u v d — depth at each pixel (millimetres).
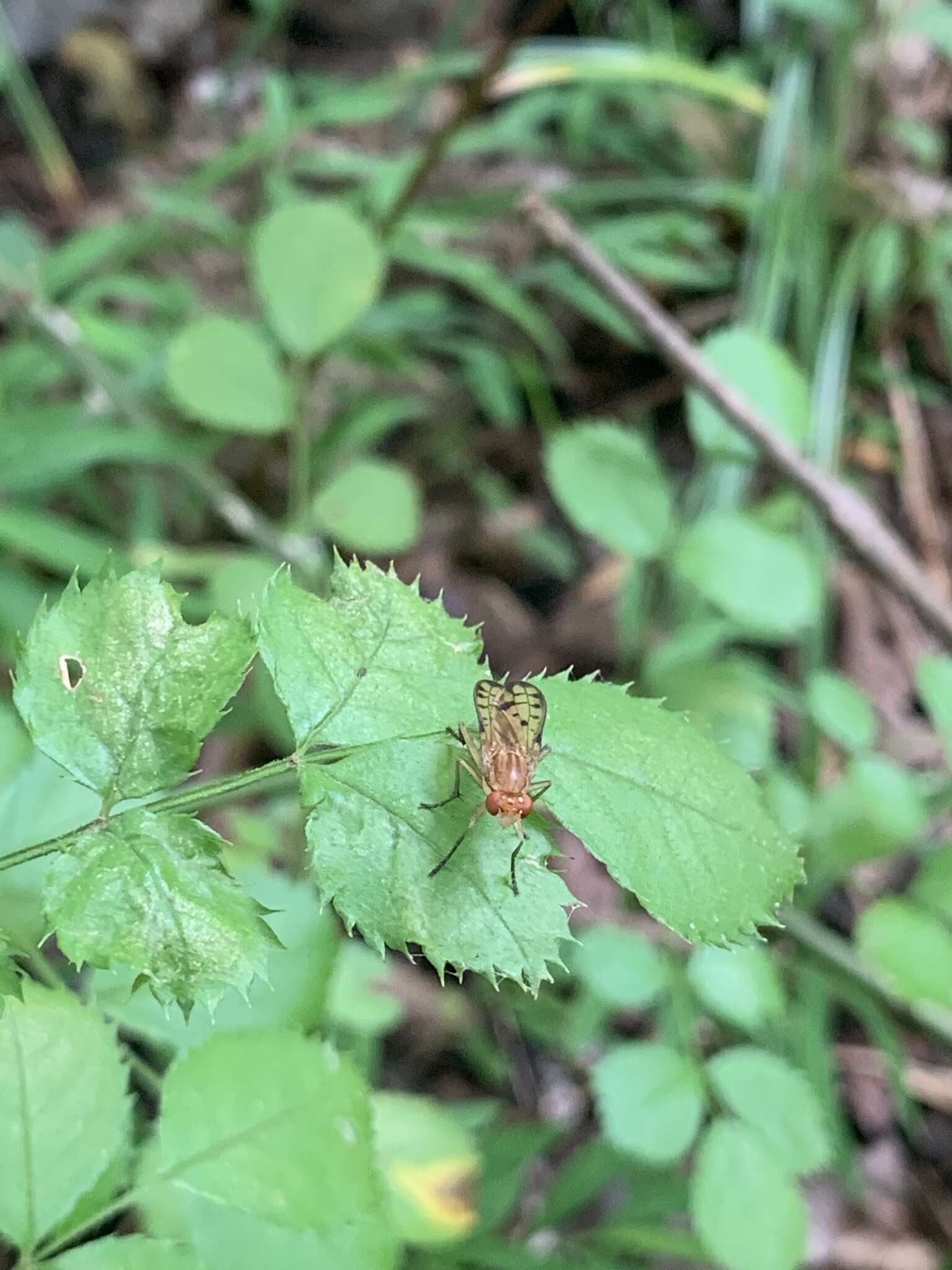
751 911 82
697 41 325
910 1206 209
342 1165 96
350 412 263
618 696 88
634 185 275
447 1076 211
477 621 266
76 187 307
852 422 284
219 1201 93
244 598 173
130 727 80
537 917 78
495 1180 157
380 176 260
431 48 343
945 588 272
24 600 194
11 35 313
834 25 285
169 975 74
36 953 99
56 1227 88
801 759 221
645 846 82
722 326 293
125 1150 93
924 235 272
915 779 209
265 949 76
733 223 298
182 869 77
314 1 342
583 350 300
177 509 251
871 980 193
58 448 206
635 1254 183
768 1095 148
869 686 255
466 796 80
